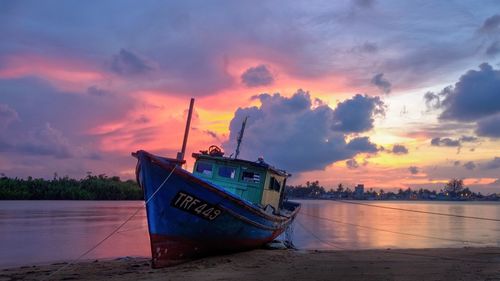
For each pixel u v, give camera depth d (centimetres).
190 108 1616
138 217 5259
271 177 1997
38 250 2369
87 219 4838
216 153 1980
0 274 1494
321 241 2886
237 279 1283
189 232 1524
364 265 1562
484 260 1736
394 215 7050
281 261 1630
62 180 13525
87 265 1677
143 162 1402
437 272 1415
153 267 1465
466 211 9138
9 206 8438
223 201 1520
